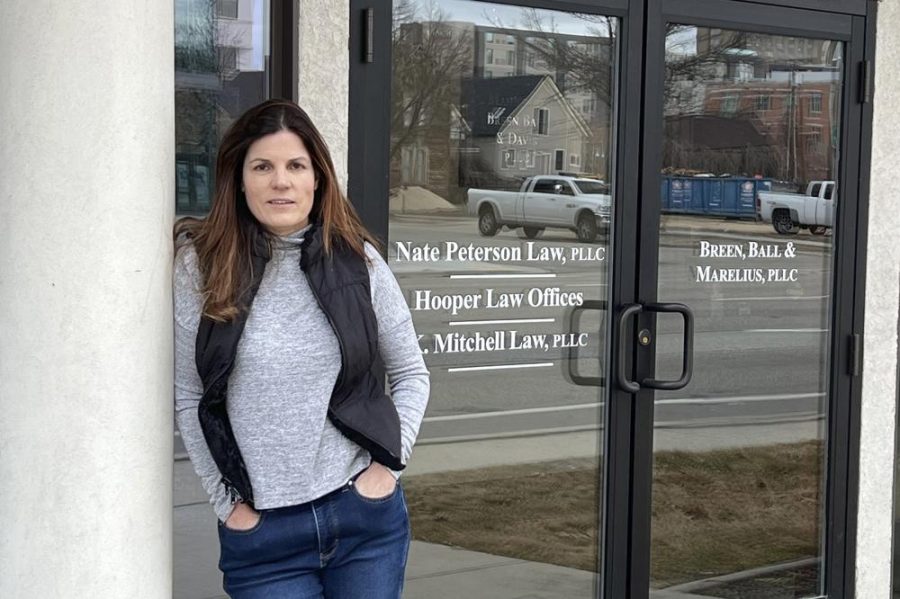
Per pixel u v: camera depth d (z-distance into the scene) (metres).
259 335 2.64
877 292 4.97
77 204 2.56
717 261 4.65
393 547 2.83
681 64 4.52
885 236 4.96
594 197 4.37
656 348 4.54
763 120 4.70
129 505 2.65
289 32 3.74
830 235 4.89
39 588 2.62
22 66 2.55
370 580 2.80
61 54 2.54
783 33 4.67
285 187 2.65
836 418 4.93
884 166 4.94
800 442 4.90
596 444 4.45
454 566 4.24
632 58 4.38
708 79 4.57
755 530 4.84
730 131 4.63
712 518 4.74
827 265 4.90
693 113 4.56
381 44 3.89
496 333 4.23
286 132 2.68
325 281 2.68
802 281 4.85
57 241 2.56
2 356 2.60
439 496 4.20
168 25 2.70
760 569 4.86
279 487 2.67
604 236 4.41
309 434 2.67
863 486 5.01
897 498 5.22
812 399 4.91
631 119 4.40
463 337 4.16
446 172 4.07
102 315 2.59
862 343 4.96
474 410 4.21
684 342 4.46
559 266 4.32
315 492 2.69
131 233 2.60
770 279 4.78
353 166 3.88
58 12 2.53
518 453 4.31
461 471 4.22
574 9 4.25
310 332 2.66
